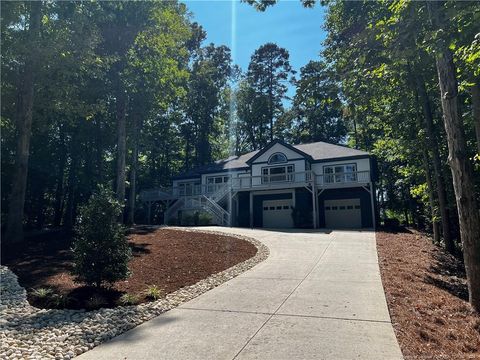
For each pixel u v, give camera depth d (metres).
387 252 12.80
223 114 51.66
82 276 7.51
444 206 15.85
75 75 16.59
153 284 8.25
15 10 14.18
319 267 9.91
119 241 7.75
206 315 6.01
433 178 17.91
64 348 4.76
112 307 6.64
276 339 4.84
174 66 24.05
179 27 23.45
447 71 7.93
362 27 11.61
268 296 7.09
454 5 5.09
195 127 48.88
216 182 32.38
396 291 7.47
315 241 15.19
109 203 7.91
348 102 6.91
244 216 29.36
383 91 10.48
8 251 12.41
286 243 14.62
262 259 11.41
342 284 7.95
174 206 30.08
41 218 31.64
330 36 14.28
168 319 5.88
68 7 17.41
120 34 21.19
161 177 47.00
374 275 8.88
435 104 16.53
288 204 28.30
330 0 13.30
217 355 4.37
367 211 26.09
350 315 5.84
